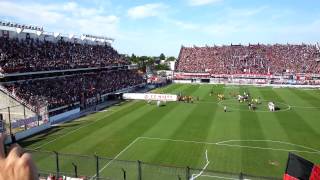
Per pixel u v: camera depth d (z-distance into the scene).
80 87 76.31
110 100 81.88
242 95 88.69
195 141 44.31
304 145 42.72
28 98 56.47
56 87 68.81
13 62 61.69
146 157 37.88
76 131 50.19
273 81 120.50
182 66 135.50
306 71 120.94
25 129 48.00
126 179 31.23
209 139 45.28
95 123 55.62
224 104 74.44
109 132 49.38
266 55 134.25
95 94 77.25
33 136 47.38
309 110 66.94
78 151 40.12
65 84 73.06
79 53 91.75
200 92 96.94
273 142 44.00
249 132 49.09
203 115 61.75
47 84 67.88
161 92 97.75
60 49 85.19
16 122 47.09
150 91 101.12
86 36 105.25
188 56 141.75
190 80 130.25
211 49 143.88
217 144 43.00
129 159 37.16
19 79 62.62
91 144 43.09
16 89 57.50
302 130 50.22
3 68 56.91
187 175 27.06
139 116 61.25
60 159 36.97
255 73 123.44
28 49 72.44
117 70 109.19
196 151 40.19
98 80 88.38
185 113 63.88
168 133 48.47
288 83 117.38
